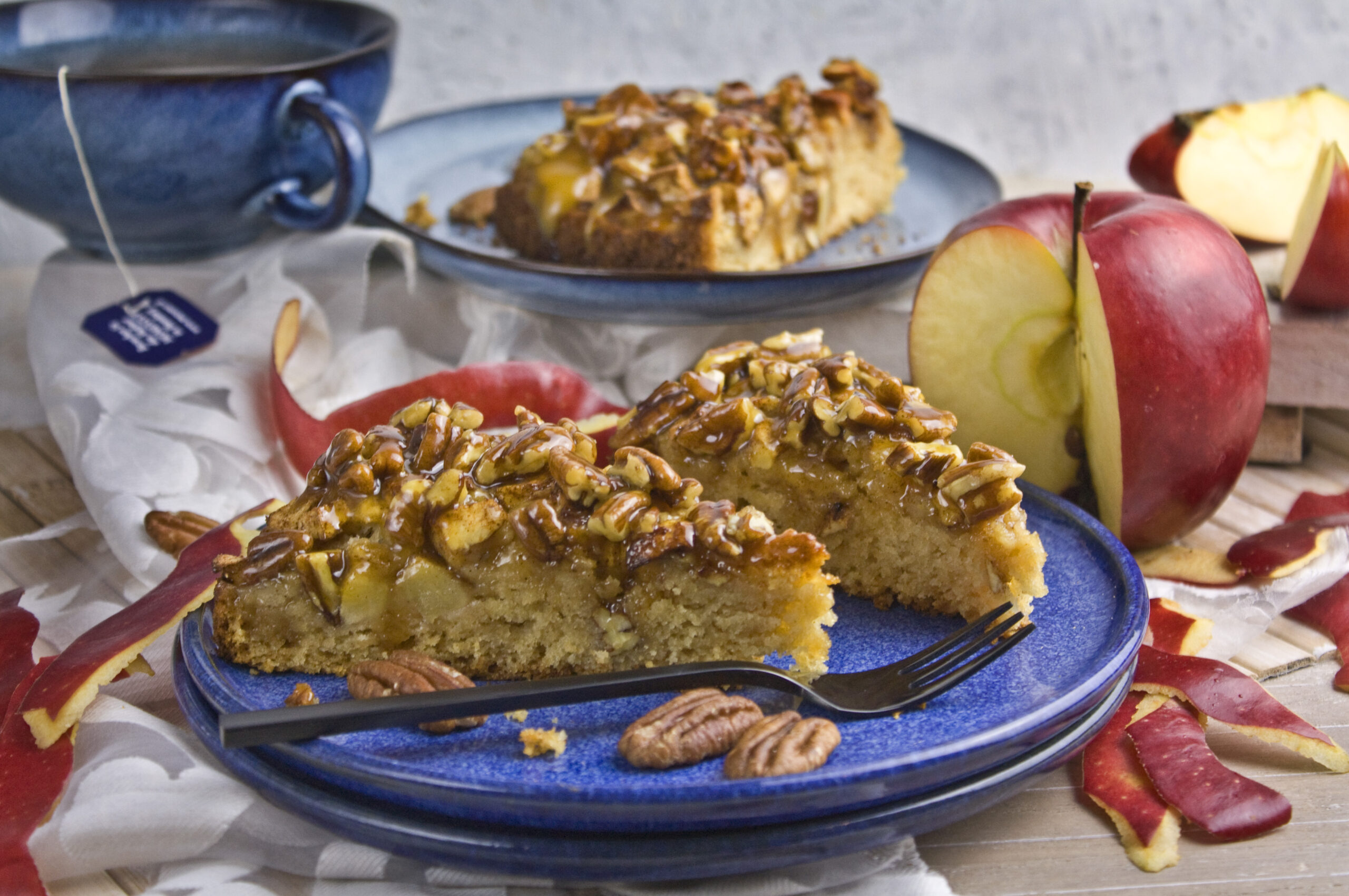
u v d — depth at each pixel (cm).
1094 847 58
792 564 60
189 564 64
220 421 72
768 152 81
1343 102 81
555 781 56
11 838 57
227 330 77
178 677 60
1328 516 68
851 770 55
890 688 59
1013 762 57
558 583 61
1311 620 65
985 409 70
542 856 55
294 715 56
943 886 56
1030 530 65
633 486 61
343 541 61
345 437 62
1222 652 64
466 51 120
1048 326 68
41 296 78
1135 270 65
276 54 83
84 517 70
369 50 78
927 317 70
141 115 73
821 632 61
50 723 59
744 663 59
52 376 74
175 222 78
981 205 85
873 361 78
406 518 60
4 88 73
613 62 122
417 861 57
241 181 77
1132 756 59
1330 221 71
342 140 75
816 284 73
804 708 59
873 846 56
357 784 56
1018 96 125
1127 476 66
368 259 79
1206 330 65
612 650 61
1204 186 79
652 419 66
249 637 60
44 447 74
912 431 64
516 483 61
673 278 73
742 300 74
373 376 76
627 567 60
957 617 64
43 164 75
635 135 82
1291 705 62
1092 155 128
